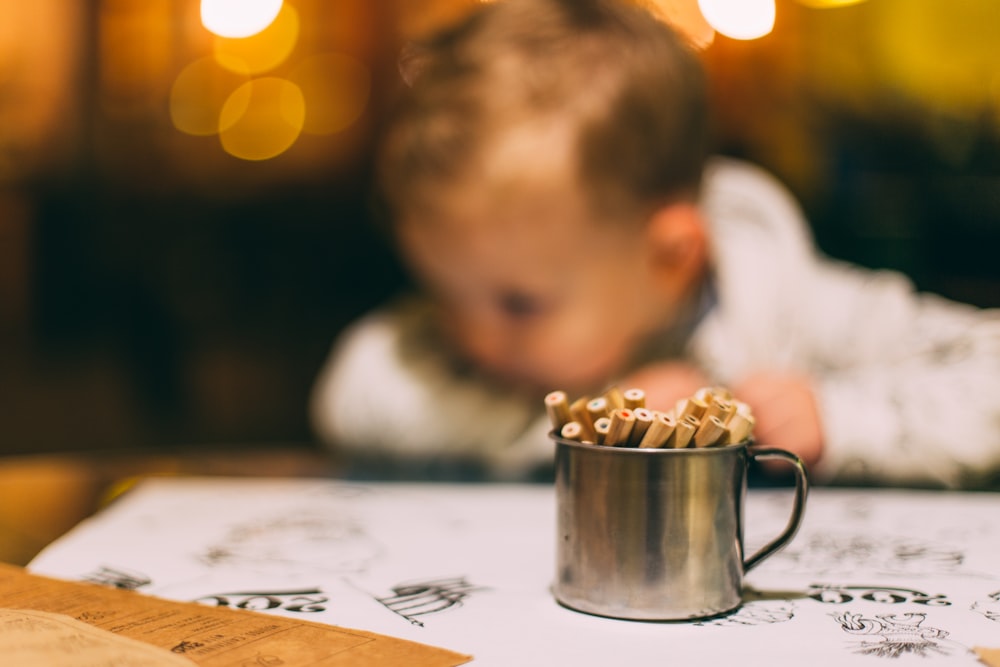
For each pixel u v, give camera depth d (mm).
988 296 1451
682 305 1031
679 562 553
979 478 820
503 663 512
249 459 899
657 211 982
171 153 2900
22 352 2959
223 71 2668
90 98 2799
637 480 553
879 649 524
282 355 2846
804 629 546
